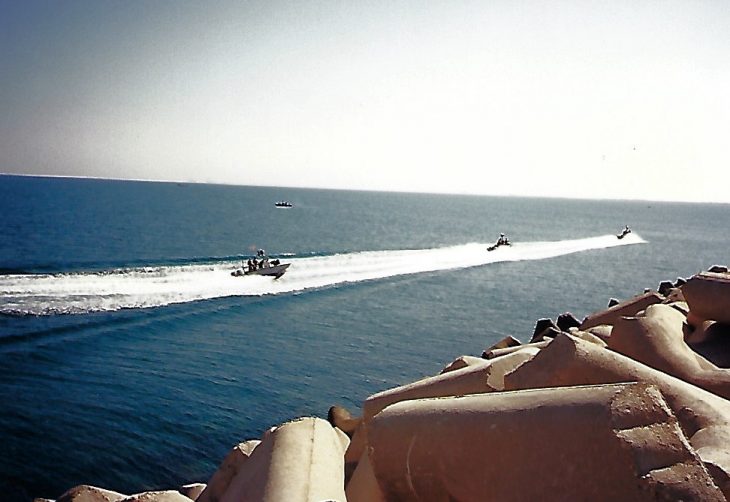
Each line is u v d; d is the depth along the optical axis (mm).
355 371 21734
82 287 30453
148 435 14867
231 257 47062
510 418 2633
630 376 3453
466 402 2959
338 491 3182
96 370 19250
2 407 15562
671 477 2113
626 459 2184
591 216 182125
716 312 5715
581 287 44969
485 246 72750
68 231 61438
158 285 32938
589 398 2469
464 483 2668
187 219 90312
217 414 16547
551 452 2406
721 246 91062
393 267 49625
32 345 20844
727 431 3012
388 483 3008
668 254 73938
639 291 44000
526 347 5832
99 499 3869
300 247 61719
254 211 125875
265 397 18266
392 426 3062
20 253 43062
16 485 12242
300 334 26453
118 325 24500
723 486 2467
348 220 113938
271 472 3227
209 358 21719
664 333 4965
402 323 30250
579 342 3662
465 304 36281
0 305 25500
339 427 6219
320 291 36750
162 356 21391
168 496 3475
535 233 102312
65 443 14031
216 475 4234
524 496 2414
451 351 25609
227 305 30328
